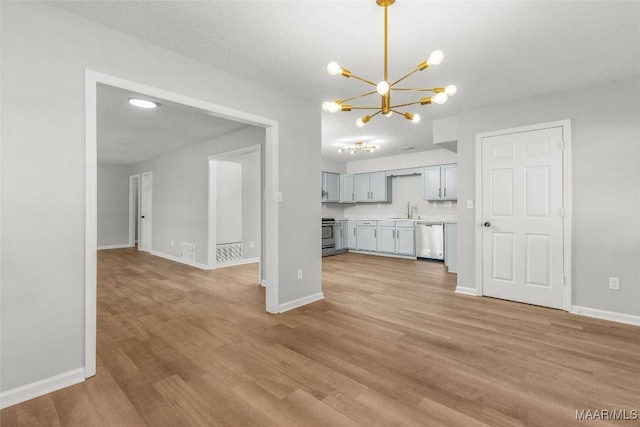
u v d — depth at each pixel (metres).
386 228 6.98
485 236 3.73
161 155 6.72
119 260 6.24
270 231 3.19
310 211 3.57
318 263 3.67
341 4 1.87
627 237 2.91
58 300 1.86
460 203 3.93
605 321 2.93
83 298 1.96
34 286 1.79
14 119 1.73
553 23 2.05
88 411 1.64
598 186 3.05
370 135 5.21
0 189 1.69
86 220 1.96
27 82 1.77
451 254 5.18
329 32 2.17
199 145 5.64
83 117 1.96
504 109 3.60
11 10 1.72
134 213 8.30
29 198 1.78
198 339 2.54
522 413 1.60
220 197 5.78
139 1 1.83
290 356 2.24
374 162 7.54
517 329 2.73
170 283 4.44
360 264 5.96
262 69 2.73
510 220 3.56
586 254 3.11
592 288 3.08
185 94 2.47
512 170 3.54
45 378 1.81
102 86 2.09
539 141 3.37
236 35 2.20
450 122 4.17
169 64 2.38
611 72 2.79
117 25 2.06
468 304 3.44
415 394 1.77
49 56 1.84
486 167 3.72
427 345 2.41
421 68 1.78
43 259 1.82
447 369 2.05
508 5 1.87
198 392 1.81
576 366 2.08
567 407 1.65
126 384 1.89
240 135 4.79
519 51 2.43
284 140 3.26
